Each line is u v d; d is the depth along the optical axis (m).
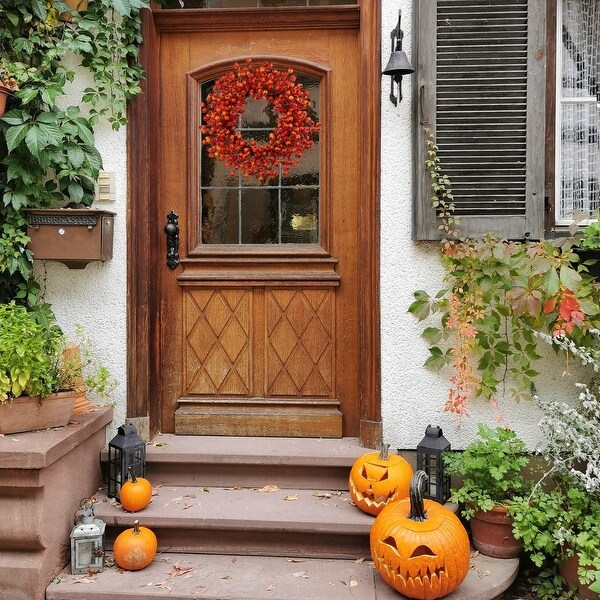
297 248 3.42
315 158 3.44
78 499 2.88
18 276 3.24
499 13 3.04
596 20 3.20
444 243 3.05
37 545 2.54
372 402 3.19
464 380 3.02
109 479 3.01
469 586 2.54
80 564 2.66
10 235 3.03
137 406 3.26
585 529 2.59
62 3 3.09
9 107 3.13
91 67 3.12
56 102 3.23
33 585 2.52
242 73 3.39
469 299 2.99
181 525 2.79
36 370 2.69
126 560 2.64
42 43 3.08
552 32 3.14
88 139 3.09
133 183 3.24
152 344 3.36
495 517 2.77
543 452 2.80
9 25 3.11
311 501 2.97
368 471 2.82
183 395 3.46
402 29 3.12
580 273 3.05
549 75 3.15
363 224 3.20
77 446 2.87
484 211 3.08
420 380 3.16
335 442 3.30
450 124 3.08
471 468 2.83
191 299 3.44
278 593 2.50
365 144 3.18
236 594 2.49
